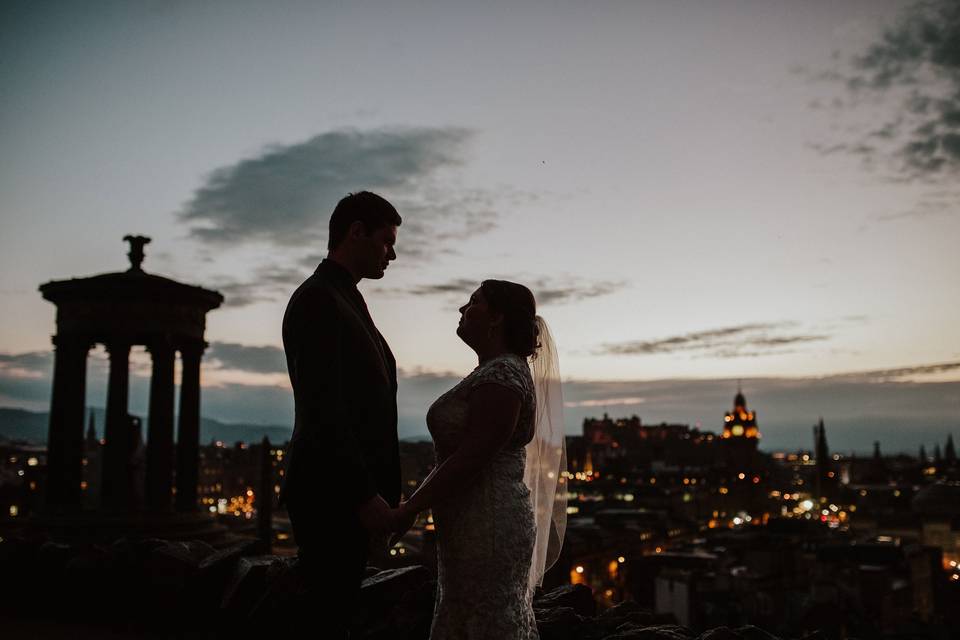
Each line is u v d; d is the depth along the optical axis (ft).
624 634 19.27
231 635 22.26
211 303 78.74
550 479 17.79
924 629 271.28
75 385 74.18
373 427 15.58
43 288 75.05
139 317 73.05
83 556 25.50
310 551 14.84
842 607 274.57
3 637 23.04
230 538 74.64
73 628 24.07
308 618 15.23
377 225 16.48
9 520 73.87
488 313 15.33
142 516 71.36
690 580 301.02
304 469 14.73
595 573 385.29
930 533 613.11
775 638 19.95
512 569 14.52
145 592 24.38
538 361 17.98
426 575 21.33
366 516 14.25
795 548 423.64
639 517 576.61
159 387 74.38
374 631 19.92
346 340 15.44
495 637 14.17
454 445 14.58
